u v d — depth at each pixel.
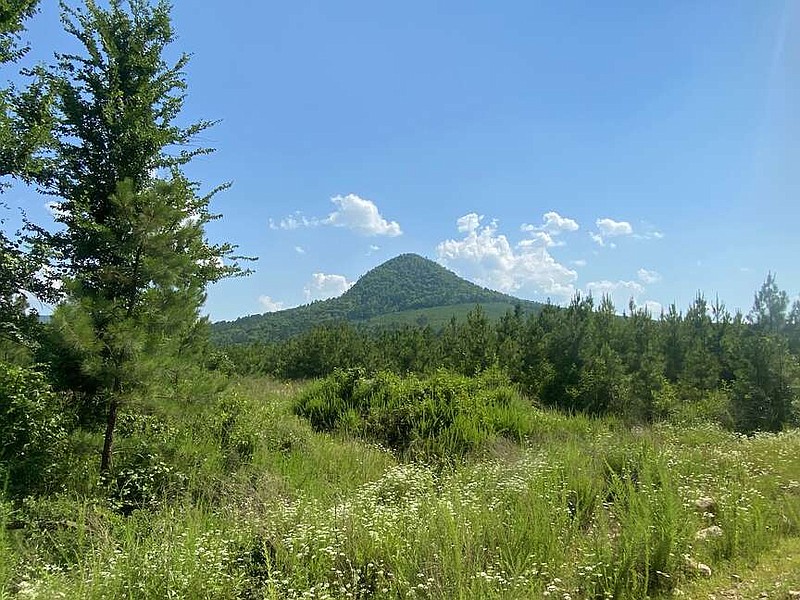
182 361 8.09
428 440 12.11
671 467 8.76
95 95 10.49
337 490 8.23
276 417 12.47
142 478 7.64
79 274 8.49
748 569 5.43
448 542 5.31
